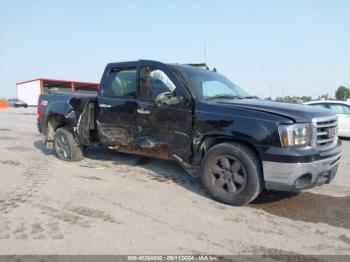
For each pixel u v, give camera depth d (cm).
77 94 672
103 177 548
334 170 418
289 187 375
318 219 379
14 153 771
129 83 530
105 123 566
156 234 335
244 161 398
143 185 504
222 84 525
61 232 337
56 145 688
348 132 1065
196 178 546
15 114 2641
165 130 479
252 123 389
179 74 471
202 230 346
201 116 432
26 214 384
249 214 392
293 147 370
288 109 402
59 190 475
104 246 308
